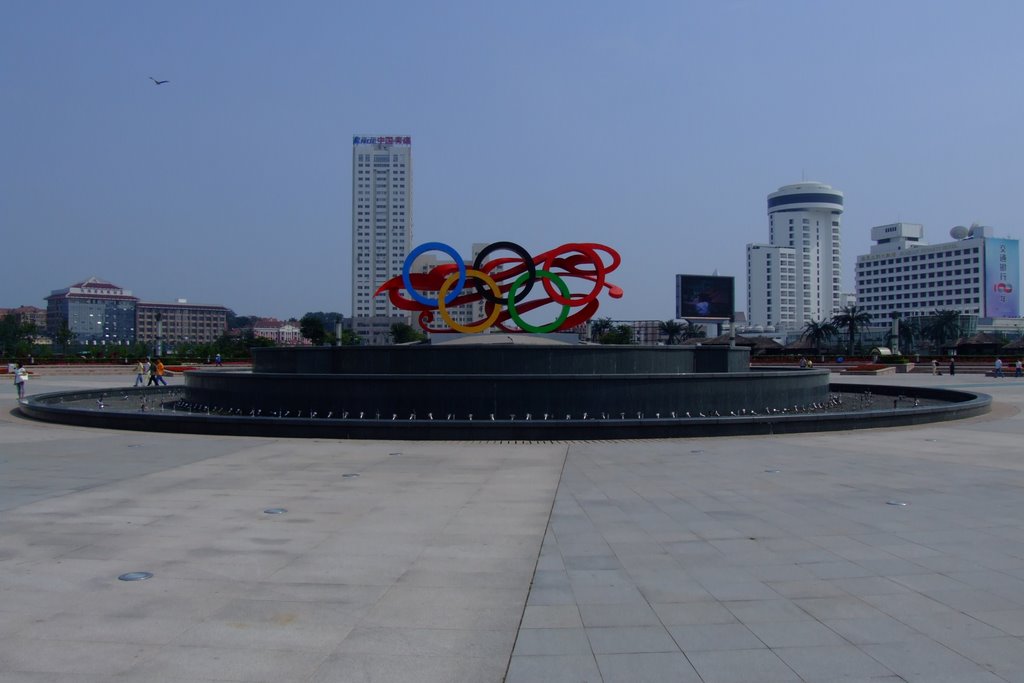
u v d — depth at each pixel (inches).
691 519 401.1
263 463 580.4
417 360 960.3
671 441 705.0
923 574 306.7
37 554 333.4
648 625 254.1
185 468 557.0
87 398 1213.1
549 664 224.1
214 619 258.2
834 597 280.4
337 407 835.4
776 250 7731.3
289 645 237.0
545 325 1127.6
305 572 309.7
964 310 6245.1
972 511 417.1
